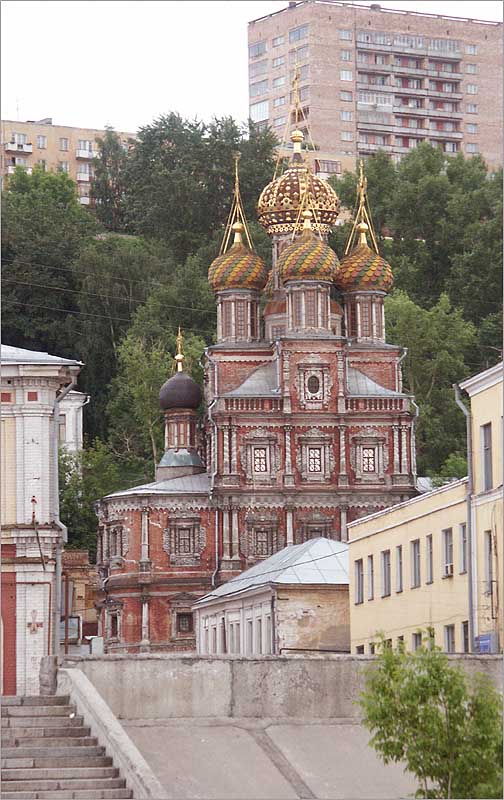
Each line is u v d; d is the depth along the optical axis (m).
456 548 113.19
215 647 170.00
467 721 66.00
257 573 161.00
